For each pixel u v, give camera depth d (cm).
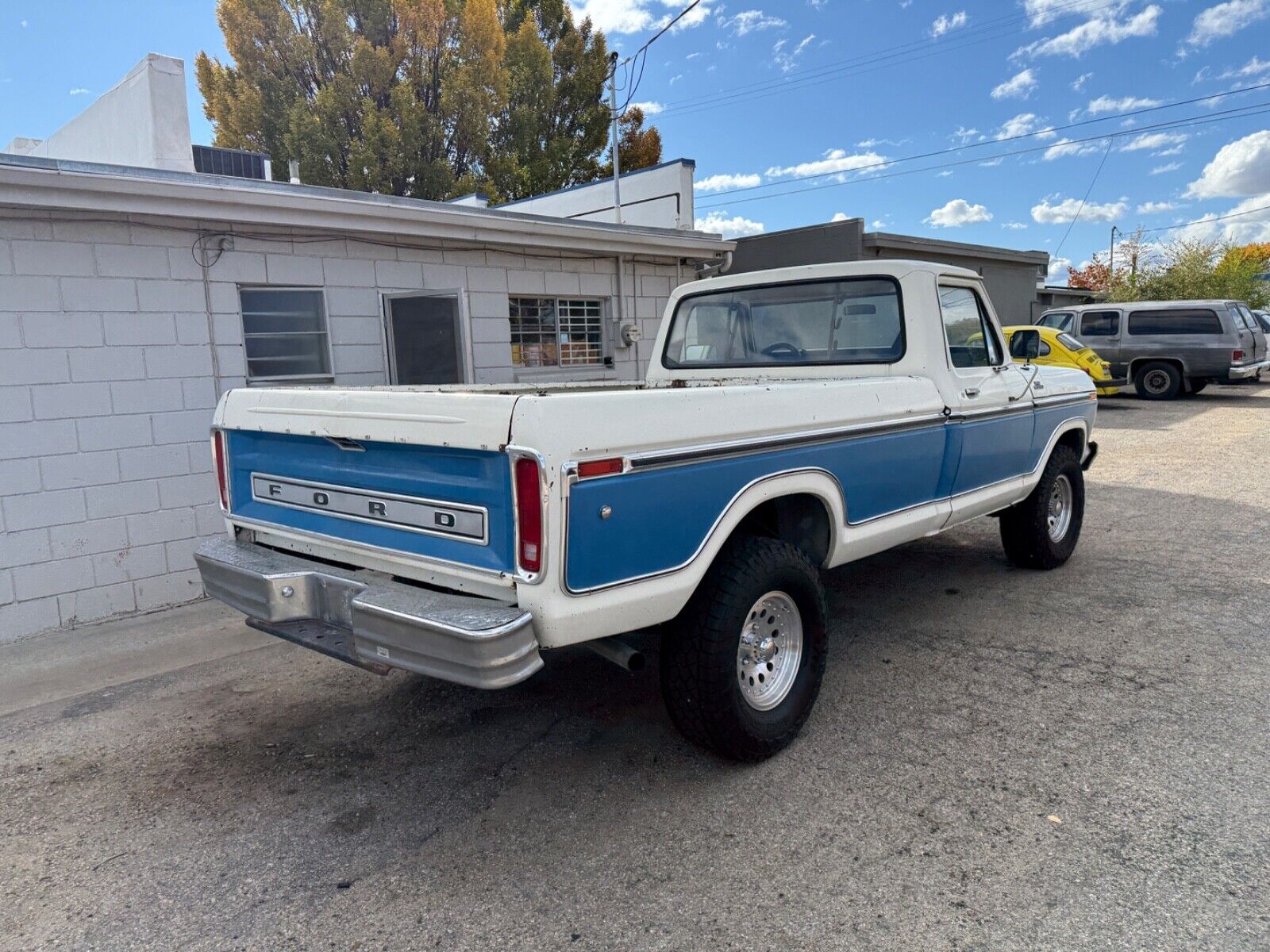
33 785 329
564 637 252
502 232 710
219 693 416
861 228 1616
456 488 266
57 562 518
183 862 276
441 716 383
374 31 1897
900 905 242
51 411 509
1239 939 224
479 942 234
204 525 575
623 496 262
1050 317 1766
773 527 360
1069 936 227
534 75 2230
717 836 281
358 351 652
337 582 301
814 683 345
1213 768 313
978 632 466
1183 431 1232
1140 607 502
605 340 862
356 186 1800
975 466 454
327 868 271
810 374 460
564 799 308
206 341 569
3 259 484
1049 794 299
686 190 1129
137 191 503
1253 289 2859
